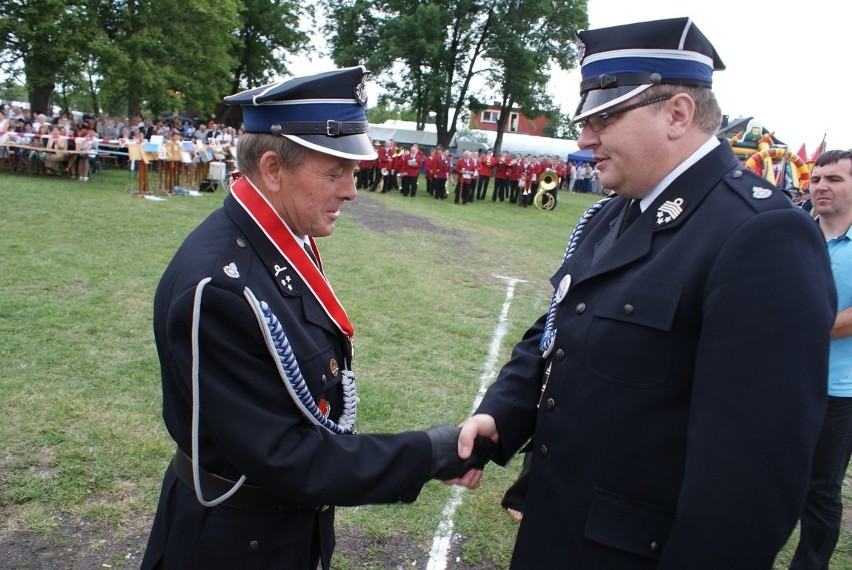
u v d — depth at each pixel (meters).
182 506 1.52
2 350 4.29
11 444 3.21
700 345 1.22
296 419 1.40
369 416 3.87
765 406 1.11
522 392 1.75
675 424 1.30
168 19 21.22
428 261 8.73
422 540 2.87
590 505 1.39
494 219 15.33
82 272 6.25
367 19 33.72
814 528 2.59
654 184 1.42
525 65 32.62
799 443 1.10
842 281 2.52
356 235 10.21
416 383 4.44
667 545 1.22
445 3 32.09
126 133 16.11
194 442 1.37
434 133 35.75
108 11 20.02
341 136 1.44
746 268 1.18
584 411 1.40
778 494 1.11
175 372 1.41
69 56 18.45
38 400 3.66
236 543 1.48
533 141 39.59
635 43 1.35
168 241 8.00
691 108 1.36
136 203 10.95
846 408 2.49
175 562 1.52
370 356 4.86
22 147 13.13
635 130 1.37
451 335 5.55
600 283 1.45
